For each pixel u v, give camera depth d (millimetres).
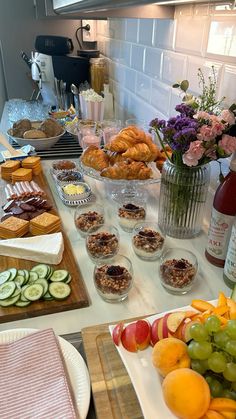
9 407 497
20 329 630
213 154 728
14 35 2348
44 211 994
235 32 790
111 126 1488
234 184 715
